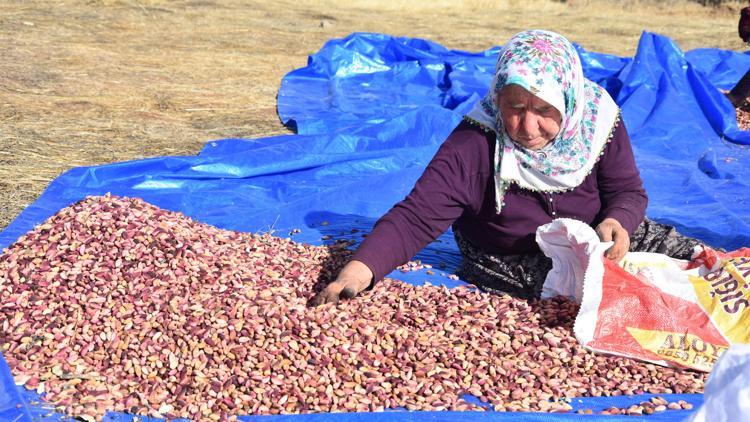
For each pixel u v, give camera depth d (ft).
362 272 10.92
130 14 46.57
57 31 38.93
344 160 18.89
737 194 18.19
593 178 11.73
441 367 9.80
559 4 70.49
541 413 8.62
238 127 23.15
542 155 11.34
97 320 10.11
